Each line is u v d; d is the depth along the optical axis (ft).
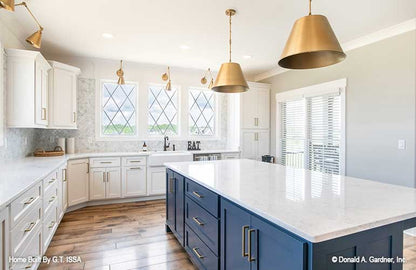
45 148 13.85
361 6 8.54
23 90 9.55
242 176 7.11
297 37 4.50
